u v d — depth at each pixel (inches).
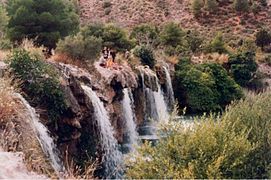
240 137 334.6
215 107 1248.2
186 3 2549.2
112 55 953.5
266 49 1979.6
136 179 307.0
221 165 309.9
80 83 599.5
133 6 2519.7
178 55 1444.4
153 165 309.6
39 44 809.5
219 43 1680.6
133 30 1728.6
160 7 2508.6
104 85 735.1
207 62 1368.1
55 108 460.1
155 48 1514.5
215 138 318.7
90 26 1180.5
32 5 836.0
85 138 544.4
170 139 322.3
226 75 1331.2
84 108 544.7
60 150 470.6
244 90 1405.0
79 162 497.0
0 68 431.8
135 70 969.5
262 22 2311.8
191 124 350.3
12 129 314.5
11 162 246.7
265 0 2461.9
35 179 235.3
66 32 868.6
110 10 2492.6
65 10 920.3
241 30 2236.7
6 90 338.6
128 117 809.5
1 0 1219.9
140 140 778.8
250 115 395.2
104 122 626.2
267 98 479.5
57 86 460.8
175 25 1643.7
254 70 1509.6
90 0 2628.0
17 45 742.5
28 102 430.0
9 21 824.3
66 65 670.5
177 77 1254.9
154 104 1041.5
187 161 310.2
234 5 2411.4
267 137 365.1
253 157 346.0
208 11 2431.1
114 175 563.8
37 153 316.8
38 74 450.0
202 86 1244.5
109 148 626.2
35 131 362.9
